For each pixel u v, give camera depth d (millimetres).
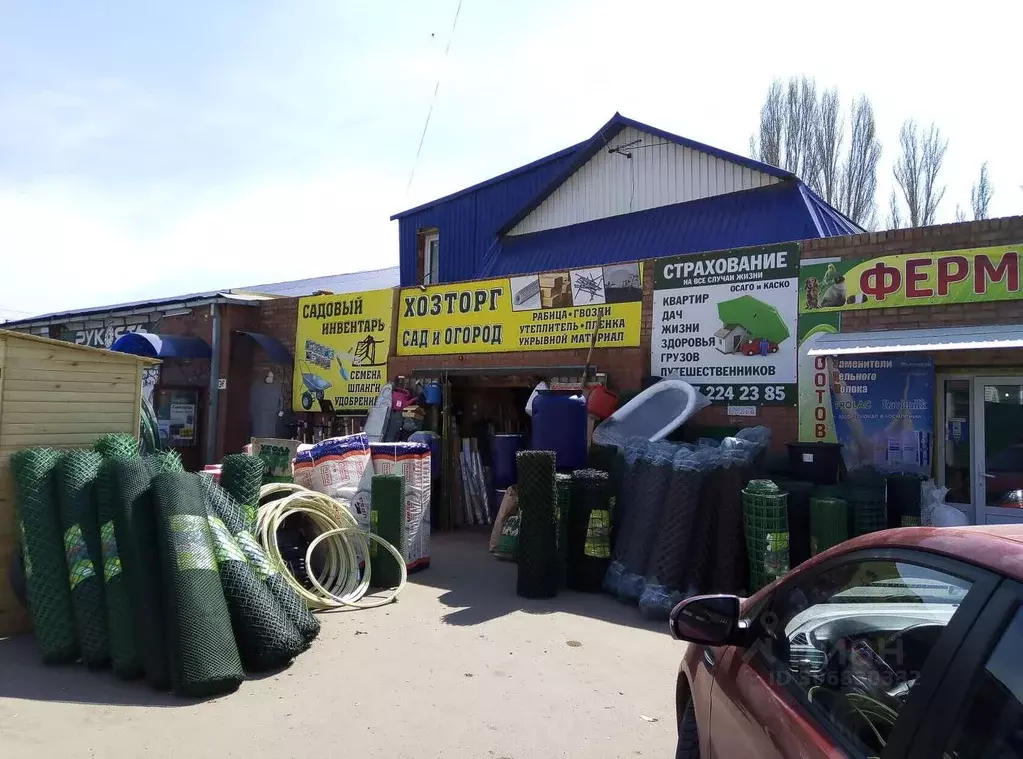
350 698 4910
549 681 5273
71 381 6379
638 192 14961
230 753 4129
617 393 10430
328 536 7406
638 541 7359
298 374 14258
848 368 8812
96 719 4500
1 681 5047
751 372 9445
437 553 9641
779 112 30719
